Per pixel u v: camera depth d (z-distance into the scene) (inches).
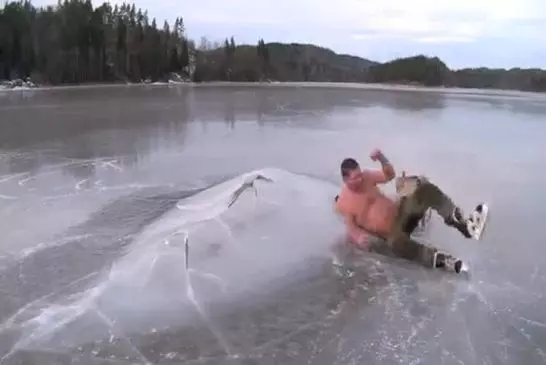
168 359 168.2
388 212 241.1
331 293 209.5
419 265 233.3
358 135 570.9
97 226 275.4
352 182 246.1
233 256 231.3
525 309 195.6
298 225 263.6
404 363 164.6
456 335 179.0
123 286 209.0
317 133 585.6
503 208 309.3
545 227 278.1
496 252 247.0
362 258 239.5
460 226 237.0
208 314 193.5
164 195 330.3
